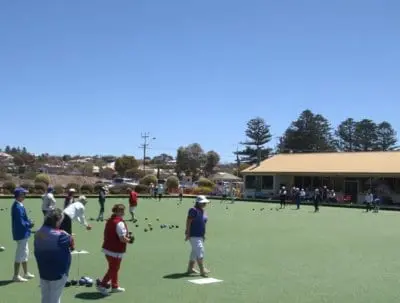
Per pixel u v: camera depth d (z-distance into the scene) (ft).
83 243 58.70
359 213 127.13
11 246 55.11
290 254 53.31
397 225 91.50
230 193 205.46
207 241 63.87
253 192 215.31
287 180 205.87
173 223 87.20
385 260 50.03
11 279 37.60
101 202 91.35
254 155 379.55
